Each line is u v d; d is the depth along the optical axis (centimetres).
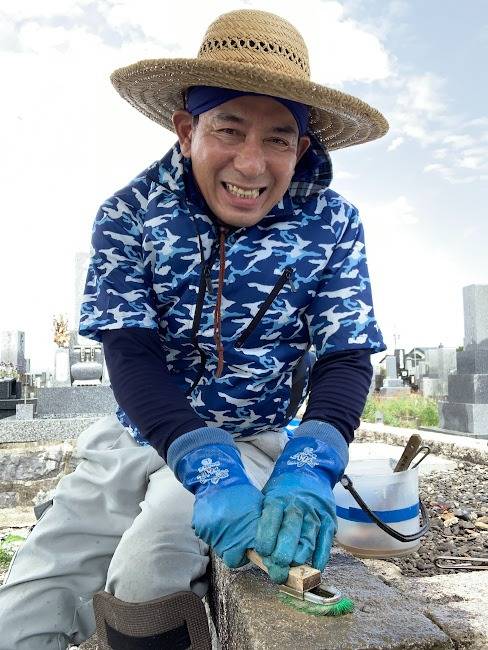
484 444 603
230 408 176
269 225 169
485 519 365
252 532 129
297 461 144
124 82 175
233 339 168
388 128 179
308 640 112
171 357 176
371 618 122
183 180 167
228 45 158
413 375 1836
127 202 172
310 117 184
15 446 677
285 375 180
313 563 128
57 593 179
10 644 174
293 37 163
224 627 154
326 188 176
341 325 169
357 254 178
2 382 1071
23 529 516
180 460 144
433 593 170
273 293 166
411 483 226
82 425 692
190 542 164
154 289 170
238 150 153
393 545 224
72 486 188
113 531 183
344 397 160
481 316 999
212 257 166
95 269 169
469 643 135
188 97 167
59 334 1029
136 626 148
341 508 230
